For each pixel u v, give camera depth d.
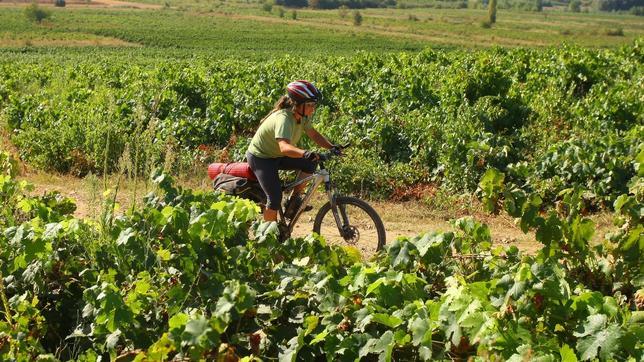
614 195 9.08
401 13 173.25
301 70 22.70
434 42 88.06
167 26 101.88
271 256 4.80
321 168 6.60
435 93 16.55
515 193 4.95
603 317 3.55
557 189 9.41
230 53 64.31
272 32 96.56
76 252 5.00
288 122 6.16
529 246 7.77
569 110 14.03
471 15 175.62
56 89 20.88
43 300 4.92
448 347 3.75
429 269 4.74
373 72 20.34
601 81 17.91
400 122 13.11
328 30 103.56
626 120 13.42
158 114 15.68
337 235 8.01
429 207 9.70
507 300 3.70
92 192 5.41
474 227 4.81
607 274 4.70
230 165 6.81
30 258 4.70
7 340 4.21
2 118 13.85
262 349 4.23
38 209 5.49
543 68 19.81
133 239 4.66
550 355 3.29
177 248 4.79
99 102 16.42
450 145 10.84
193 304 4.38
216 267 4.64
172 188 5.68
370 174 10.70
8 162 7.61
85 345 4.53
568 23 157.00
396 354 4.03
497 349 3.53
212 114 14.99
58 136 12.48
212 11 146.12
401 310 3.96
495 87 16.12
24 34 84.12
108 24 101.50
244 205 4.98
